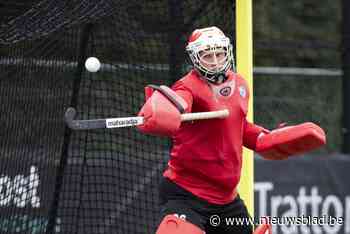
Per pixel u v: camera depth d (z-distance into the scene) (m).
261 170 28.30
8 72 22.06
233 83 16.98
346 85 31.12
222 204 17.22
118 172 23.28
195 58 16.69
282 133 17.53
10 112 22.11
